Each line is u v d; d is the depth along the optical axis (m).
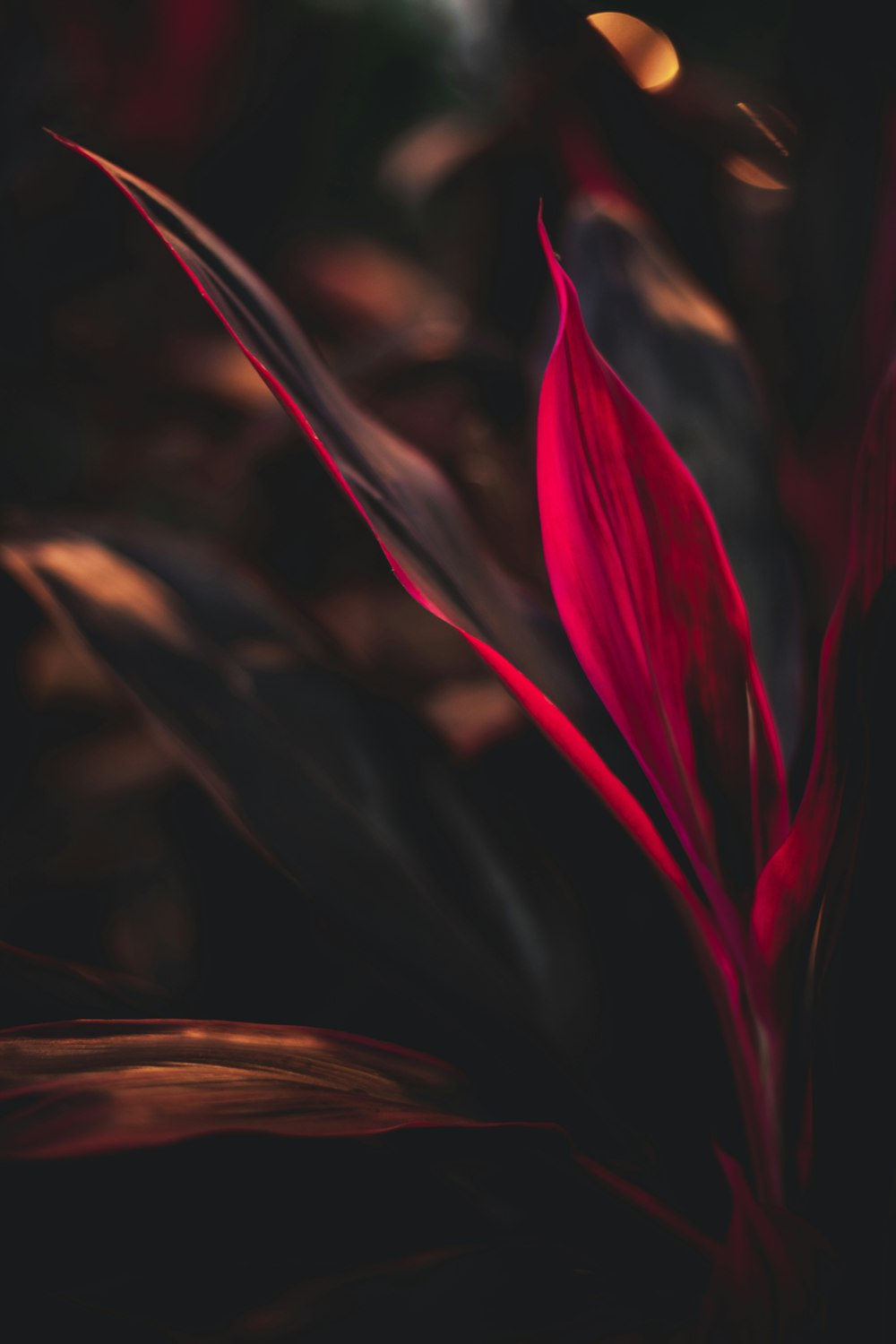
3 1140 0.80
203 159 2.14
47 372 2.11
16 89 2.00
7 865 1.88
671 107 1.48
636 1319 0.92
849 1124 0.90
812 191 1.24
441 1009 0.96
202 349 2.12
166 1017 1.00
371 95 2.40
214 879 1.19
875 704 0.83
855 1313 0.90
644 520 0.84
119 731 1.93
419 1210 0.91
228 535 1.90
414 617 1.79
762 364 1.36
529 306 1.66
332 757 1.02
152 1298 0.92
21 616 2.00
